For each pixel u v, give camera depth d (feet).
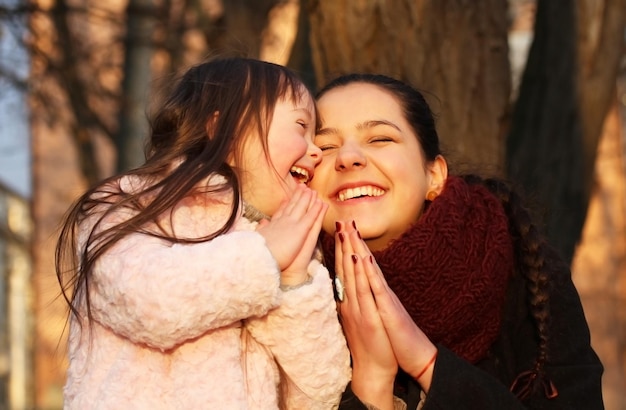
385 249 10.49
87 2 37.04
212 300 8.81
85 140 37.32
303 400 9.59
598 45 17.69
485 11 14.69
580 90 17.65
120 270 8.94
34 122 37.86
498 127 14.80
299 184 10.10
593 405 10.37
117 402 9.00
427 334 10.52
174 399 9.07
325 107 11.04
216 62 10.57
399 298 10.51
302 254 9.57
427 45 14.40
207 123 10.23
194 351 9.17
